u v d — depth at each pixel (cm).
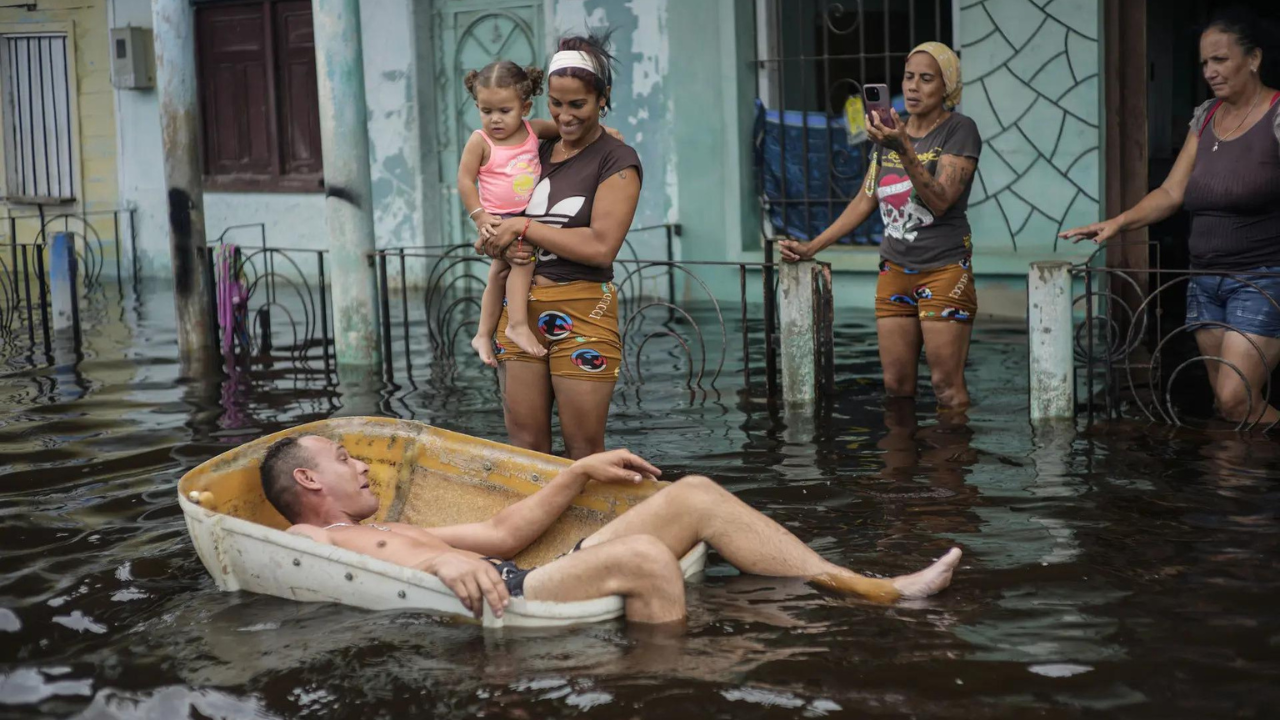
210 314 870
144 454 585
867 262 984
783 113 1026
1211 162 573
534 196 466
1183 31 1047
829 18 1016
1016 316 930
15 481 540
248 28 1291
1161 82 1008
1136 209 605
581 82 448
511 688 319
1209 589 372
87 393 734
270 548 383
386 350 779
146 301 1171
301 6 1256
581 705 308
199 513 390
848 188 1016
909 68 626
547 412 486
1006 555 408
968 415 620
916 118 639
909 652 332
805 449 565
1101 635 340
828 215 1027
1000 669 320
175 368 816
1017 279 928
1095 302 884
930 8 988
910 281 645
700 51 1038
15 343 924
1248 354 568
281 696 322
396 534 400
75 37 1382
